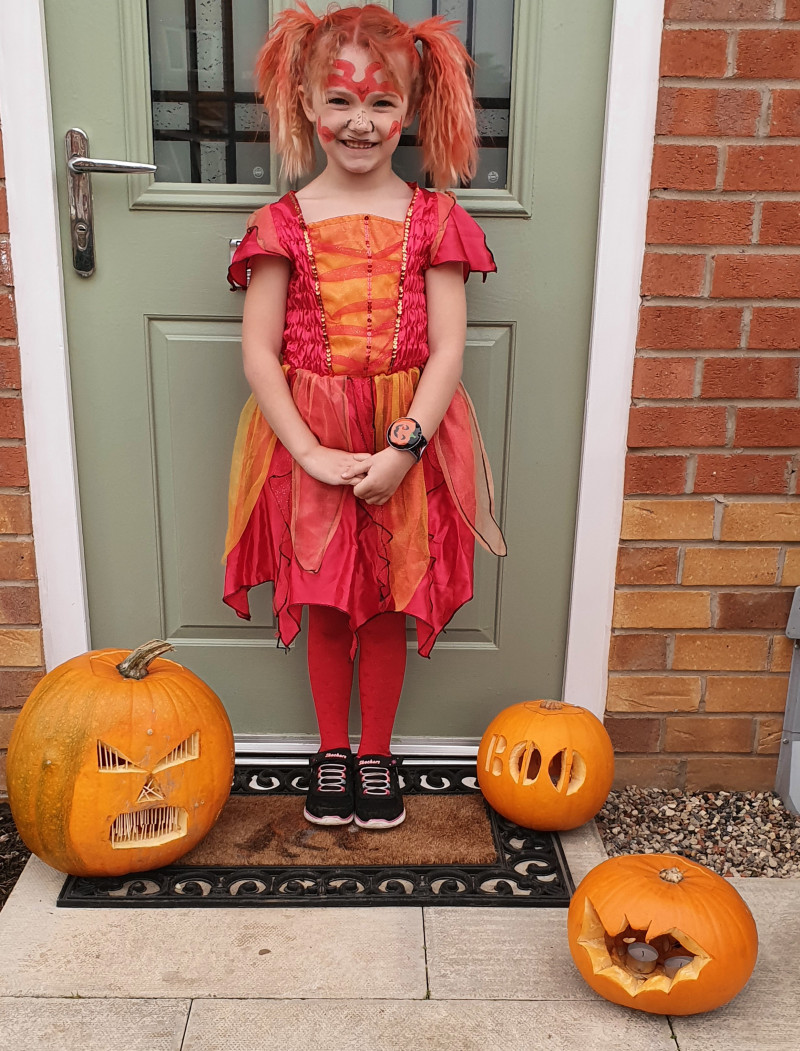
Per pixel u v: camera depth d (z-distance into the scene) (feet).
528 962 4.87
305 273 5.28
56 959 4.83
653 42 5.64
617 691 6.65
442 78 5.33
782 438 6.19
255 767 6.72
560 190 6.05
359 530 5.55
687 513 6.32
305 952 4.90
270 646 6.82
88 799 5.06
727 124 5.70
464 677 6.93
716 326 6.03
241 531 5.82
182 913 5.18
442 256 5.36
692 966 4.35
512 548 6.68
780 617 6.50
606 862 4.80
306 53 5.21
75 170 5.82
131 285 6.13
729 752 6.77
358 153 5.21
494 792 5.92
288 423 5.32
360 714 6.96
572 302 6.24
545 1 5.74
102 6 5.69
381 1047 4.31
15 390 6.04
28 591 6.31
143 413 6.35
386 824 5.92
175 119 5.99
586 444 6.31
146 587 6.68
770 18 5.55
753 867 5.94
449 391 5.40
